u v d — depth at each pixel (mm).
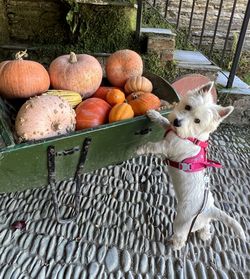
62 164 807
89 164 873
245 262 904
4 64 907
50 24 1558
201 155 801
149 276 844
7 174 733
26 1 1494
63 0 1428
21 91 889
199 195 811
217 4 1776
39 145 713
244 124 1535
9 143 690
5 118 832
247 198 1118
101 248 897
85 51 1517
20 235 911
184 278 845
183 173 802
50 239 907
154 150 813
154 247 914
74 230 939
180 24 1799
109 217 990
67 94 929
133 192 1089
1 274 812
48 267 840
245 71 1867
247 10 1326
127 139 876
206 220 854
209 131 755
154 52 1481
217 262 894
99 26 1494
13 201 1015
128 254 888
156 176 1166
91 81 965
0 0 1459
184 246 924
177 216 855
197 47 1716
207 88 746
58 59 977
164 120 831
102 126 787
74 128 861
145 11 1687
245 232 990
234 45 1826
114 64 1044
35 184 817
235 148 1368
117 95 940
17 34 1567
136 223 979
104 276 833
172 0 1742
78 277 824
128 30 1519
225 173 1217
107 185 1106
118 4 1373
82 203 1025
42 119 775
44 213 983
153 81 1082
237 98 1479
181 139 779
